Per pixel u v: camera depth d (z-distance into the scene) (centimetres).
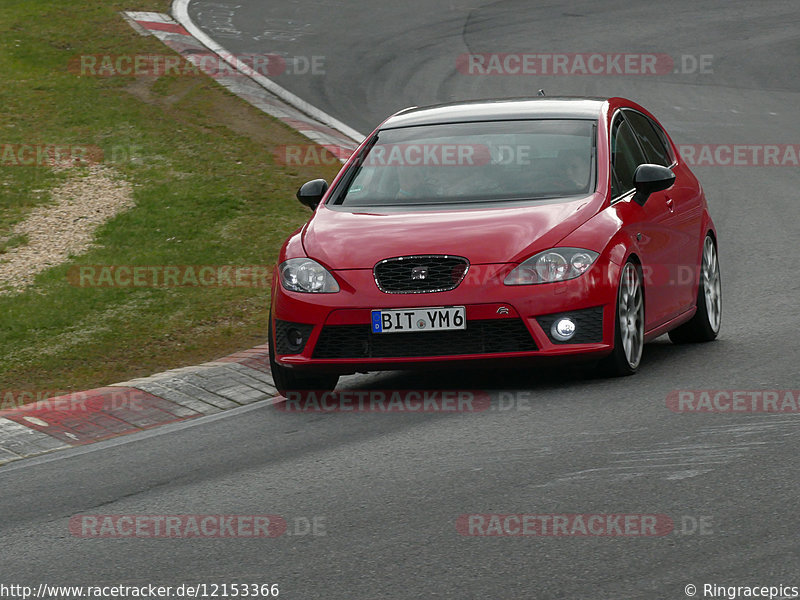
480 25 8475
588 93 6838
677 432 2102
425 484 1911
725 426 2119
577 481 1864
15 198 4784
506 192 2656
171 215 4575
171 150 5453
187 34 7762
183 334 3372
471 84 6888
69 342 3338
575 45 8012
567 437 2120
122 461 2236
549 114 2880
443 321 2423
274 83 6788
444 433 2216
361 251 2505
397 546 1636
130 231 4403
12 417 2564
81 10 8012
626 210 2625
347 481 1966
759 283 3588
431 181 2727
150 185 4950
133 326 3453
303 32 8050
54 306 3647
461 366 2439
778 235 4256
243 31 7962
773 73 7462
